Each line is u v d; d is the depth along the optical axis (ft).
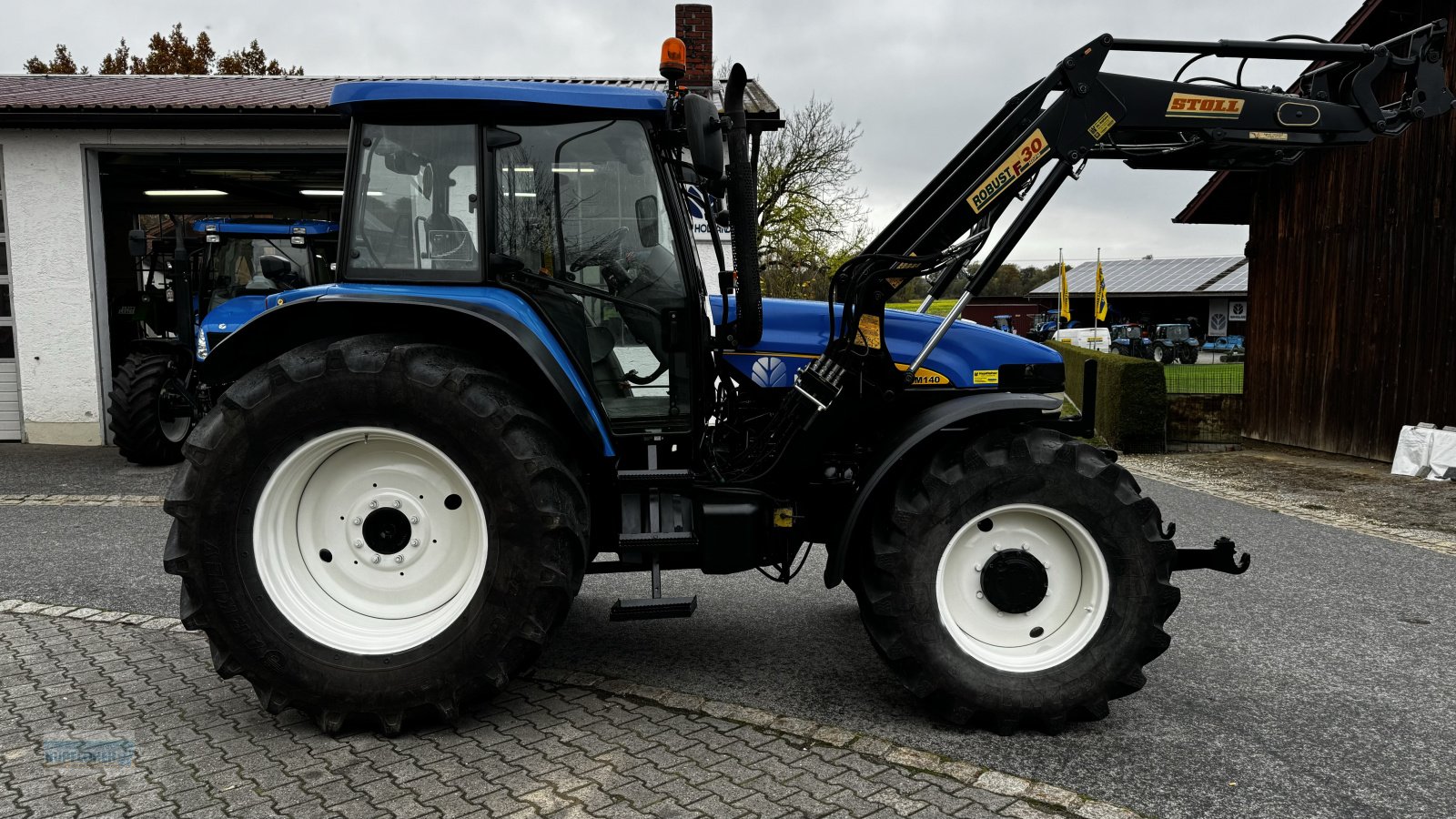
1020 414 10.41
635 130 10.59
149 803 8.18
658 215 10.78
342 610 9.90
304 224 29.68
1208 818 8.10
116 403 26.37
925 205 10.84
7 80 38.99
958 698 9.66
